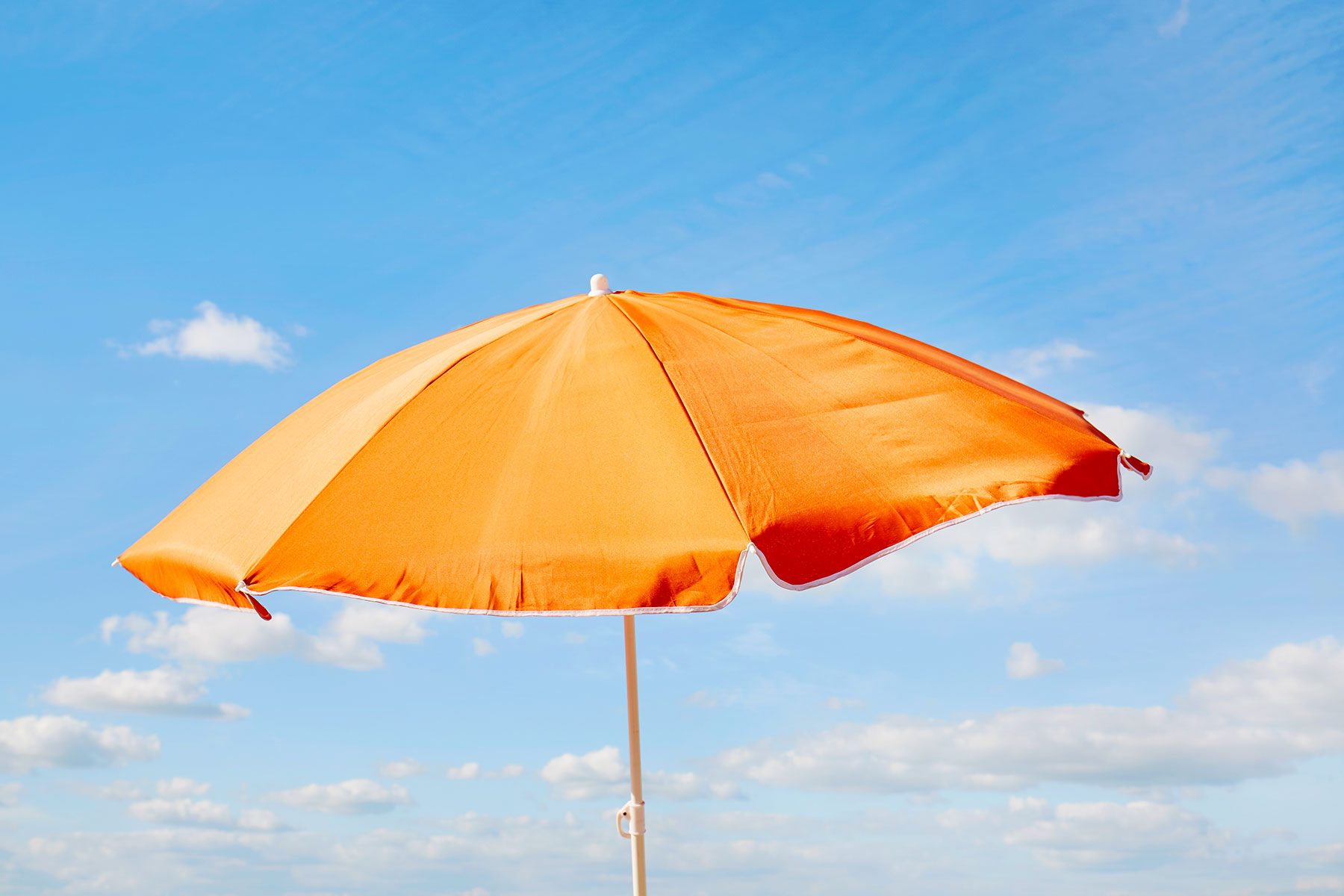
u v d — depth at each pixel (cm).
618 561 210
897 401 255
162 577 269
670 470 227
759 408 247
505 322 317
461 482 235
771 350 273
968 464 236
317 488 245
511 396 259
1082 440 258
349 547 226
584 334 280
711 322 290
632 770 288
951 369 287
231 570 235
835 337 283
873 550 215
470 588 212
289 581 222
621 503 221
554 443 239
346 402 296
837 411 249
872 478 228
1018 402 266
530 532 218
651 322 286
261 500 260
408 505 233
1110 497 248
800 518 215
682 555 208
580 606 204
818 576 209
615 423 242
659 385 252
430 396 266
